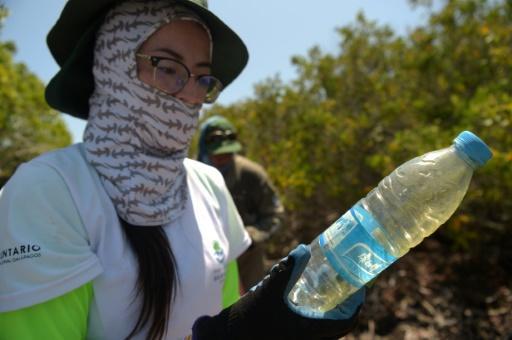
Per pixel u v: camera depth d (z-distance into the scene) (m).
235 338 0.90
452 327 3.81
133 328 1.04
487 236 4.47
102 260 1.02
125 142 1.11
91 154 1.10
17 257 0.93
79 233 1.00
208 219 1.28
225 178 3.47
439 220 0.98
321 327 0.89
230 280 1.38
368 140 4.93
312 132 5.20
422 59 5.23
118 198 1.07
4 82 7.76
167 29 1.12
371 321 4.00
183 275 1.12
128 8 1.10
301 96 6.04
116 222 1.06
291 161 5.39
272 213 3.52
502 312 3.85
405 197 0.97
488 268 4.41
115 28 1.11
